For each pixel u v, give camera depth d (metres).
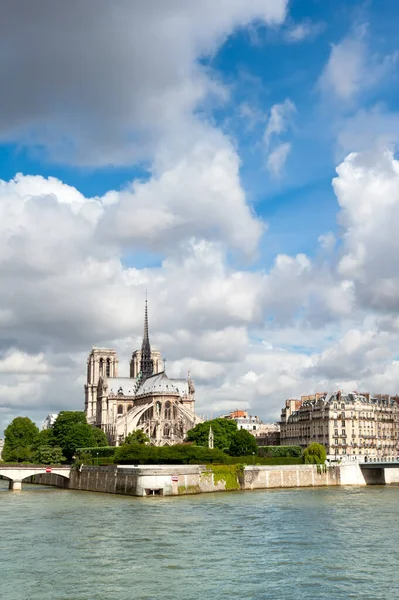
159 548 112.94
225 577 93.56
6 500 197.00
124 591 87.12
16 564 101.12
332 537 123.75
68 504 182.38
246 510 165.00
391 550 111.31
